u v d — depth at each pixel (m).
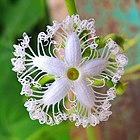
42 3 0.26
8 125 0.26
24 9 0.28
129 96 0.25
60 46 0.17
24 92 0.17
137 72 0.25
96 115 0.17
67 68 0.17
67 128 0.25
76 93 0.17
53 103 0.17
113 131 0.25
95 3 0.25
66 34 0.17
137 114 0.25
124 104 0.25
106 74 0.17
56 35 0.17
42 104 0.17
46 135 0.25
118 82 0.17
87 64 0.17
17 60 0.16
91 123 0.17
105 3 0.25
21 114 0.26
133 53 0.25
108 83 0.17
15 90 0.26
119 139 0.25
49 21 0.27
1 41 0.26
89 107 0.17
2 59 0.26
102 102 0.17
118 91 0.17
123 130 0.25
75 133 0.25
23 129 0.26
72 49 0.16
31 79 0.17
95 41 0.17
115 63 0.17
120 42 0.18
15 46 0.17
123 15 0.25
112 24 0.25
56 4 0.27
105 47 0.17
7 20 0.28
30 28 0.27
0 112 0.26
